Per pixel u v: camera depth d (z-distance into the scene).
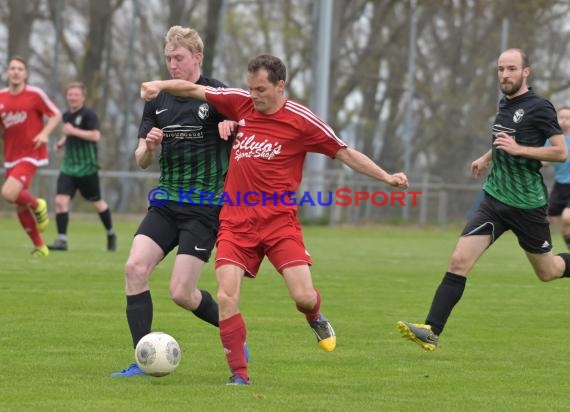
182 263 17.67
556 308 27.48
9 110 35.84
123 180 76.94
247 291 30.08
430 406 15.24
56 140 74.44
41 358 18.61
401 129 84.94
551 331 23.28
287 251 16.64
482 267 41.16
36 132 36.25
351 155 17.05
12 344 19.98
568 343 21.62
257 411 14.56
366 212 76.44
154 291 29.22
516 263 43.56
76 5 81.56
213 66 84.75
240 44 87.62
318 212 75.50
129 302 17.67
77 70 81.75
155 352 16.48
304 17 87.75
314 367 18.44
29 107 35.84
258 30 88.06
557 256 21.56
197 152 17.98
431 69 84.75
